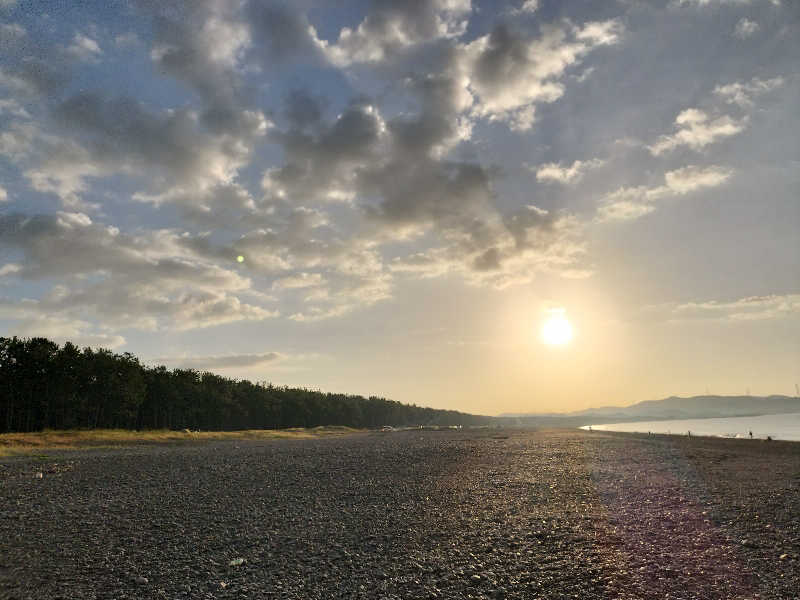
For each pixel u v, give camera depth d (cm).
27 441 4150
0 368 7019
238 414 11369
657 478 2119
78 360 7619
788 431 9738
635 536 1179
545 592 850
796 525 1259
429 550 1098
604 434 6594
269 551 1110
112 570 998
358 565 1011
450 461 2764
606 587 864
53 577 962
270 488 1888
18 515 1449
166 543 1176
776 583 867
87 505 1584
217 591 887
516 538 1175
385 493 1786
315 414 14062
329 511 1498
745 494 1716
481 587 879
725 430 10894
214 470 2370
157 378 9388
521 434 6650
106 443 4462
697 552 1050
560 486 1914
